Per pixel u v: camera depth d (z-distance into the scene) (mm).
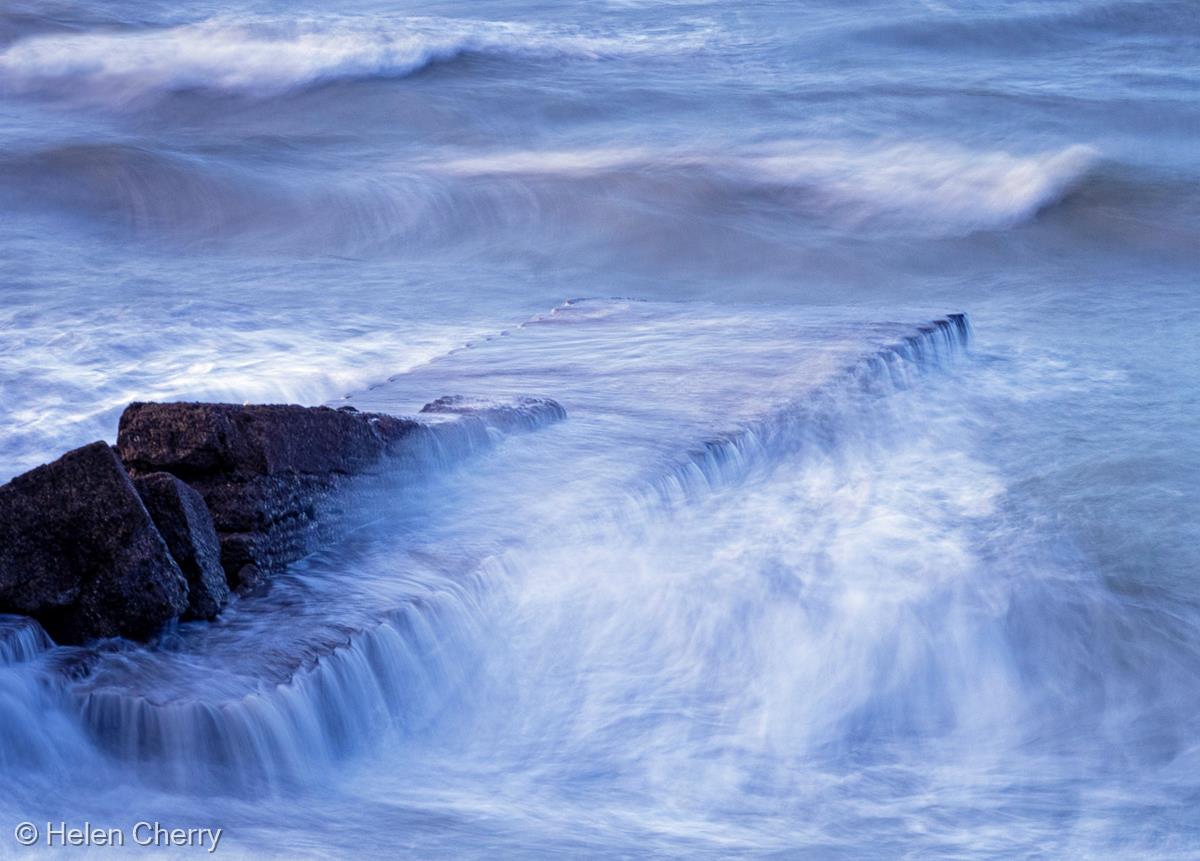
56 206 68938
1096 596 27516
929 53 114188
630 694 24172
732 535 29203
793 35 117688
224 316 49844
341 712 21438
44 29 119688
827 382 36625
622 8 132375
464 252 63094
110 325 47375
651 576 26922
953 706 25141
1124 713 24469
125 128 88000
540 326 43281
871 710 24672
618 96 94188
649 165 73688
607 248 63375
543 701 23734
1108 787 22141
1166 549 29641
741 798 21641
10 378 40500
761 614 26391
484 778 21672
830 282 59000
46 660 21297
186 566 22812
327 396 40500
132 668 21141
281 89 95938
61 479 22156
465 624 24016
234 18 127750
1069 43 116438
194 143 81062
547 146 81938
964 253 61656
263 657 21375
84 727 20188
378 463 27297
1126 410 39281
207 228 66562
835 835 20578
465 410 31750
